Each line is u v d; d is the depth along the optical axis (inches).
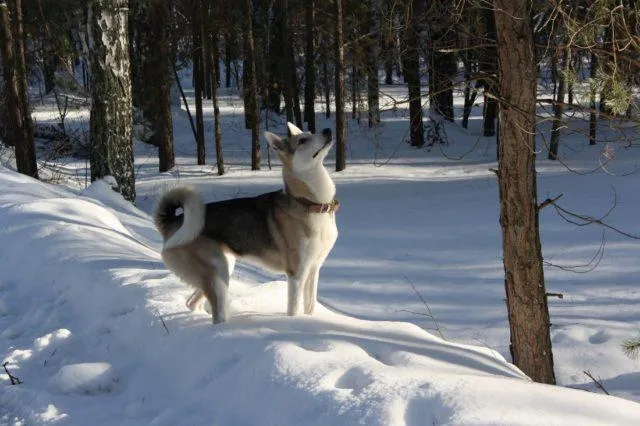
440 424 121.9
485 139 991.0
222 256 201.8
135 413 158.4
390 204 643.5
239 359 165.3
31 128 661.9
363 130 1056.2
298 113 1020.5
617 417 128.3
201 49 970.7
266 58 1119.0
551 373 218.2
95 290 236.7
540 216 517.3
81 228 314.3
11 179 459.5
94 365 181.5
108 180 485.7
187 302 208.8
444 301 326.6
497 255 422.3
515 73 197.3
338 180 791.1
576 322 281.1
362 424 123.8
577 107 176.1
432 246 461.4
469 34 218.5
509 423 119.6
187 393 162.9
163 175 886.4
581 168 710.5
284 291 241.4
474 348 198.4
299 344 165.3
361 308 317.1
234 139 1156.5
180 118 1311.5
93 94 481.7
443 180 759.1
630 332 265.6
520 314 214.4
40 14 778.8
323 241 205.2
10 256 296.8
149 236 395.9
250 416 143.8
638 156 724.0
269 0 1089.4
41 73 1311.5
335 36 820.6
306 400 136.3
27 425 161.3
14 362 198.5
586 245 420.2
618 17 156.3
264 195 213.5
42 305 243.1
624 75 158.7
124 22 480.4
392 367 148.3
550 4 184.4
